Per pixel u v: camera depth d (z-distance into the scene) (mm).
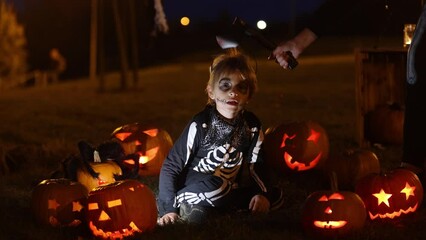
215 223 4980
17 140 10312
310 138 6926
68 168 5809
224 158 5277
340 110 13156
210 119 5234
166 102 16641
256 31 5266
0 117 14375
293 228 4980
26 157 7832
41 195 5156
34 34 42188
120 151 5977
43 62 41438
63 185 5199
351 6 5438
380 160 7453
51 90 24594
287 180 6645
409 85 5633
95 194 4867
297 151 6879
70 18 42500
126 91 20688
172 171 5262
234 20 5266
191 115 13438
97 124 12375
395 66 8906
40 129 11711
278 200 5441
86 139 9883
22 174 7102
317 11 5410
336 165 6324
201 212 5125
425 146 5652
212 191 5223
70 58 41562
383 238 4684
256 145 5375
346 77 21656
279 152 6930
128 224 4785
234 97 5160
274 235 4730
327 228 4707
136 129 6832
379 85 8906
